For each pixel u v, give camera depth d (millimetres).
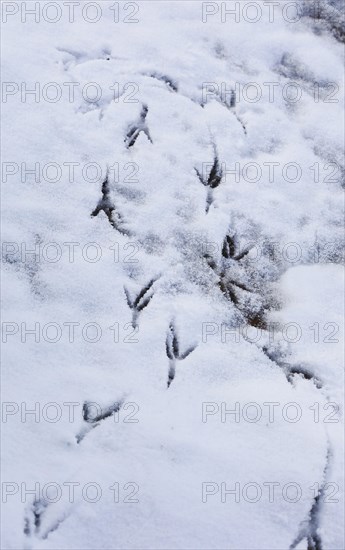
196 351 1783
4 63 2000
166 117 2039
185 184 1965
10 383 1694
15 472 1631
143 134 2008
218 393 1747
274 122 2090
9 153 1905
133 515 1629
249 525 1652
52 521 1607
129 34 2133
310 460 1718
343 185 2057
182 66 2109
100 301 1797
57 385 1706
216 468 1682
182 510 1643
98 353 1748
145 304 1816
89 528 1611
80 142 1958
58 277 1803
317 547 1657
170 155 1986
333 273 1948
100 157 1952
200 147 2014
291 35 2242
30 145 1924
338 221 2010
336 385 1810
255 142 2053
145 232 1895
